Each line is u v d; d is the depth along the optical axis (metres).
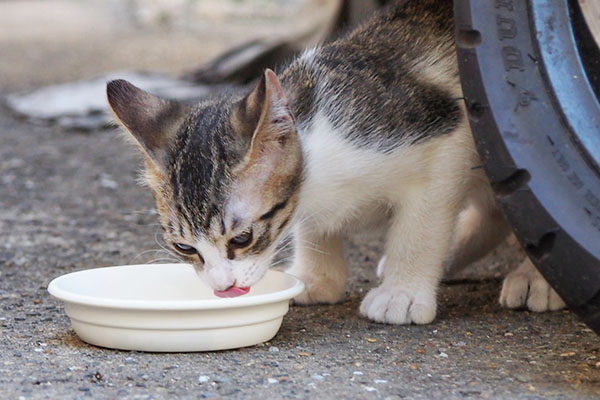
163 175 4.28
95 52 18.89
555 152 3.71
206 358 3.97
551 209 3.60
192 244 4.23
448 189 4.71
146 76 12.53
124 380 3.65
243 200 4.10
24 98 12.57
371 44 5.02
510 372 3.81
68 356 3.98
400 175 4.64
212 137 4.20
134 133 4.38
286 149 4.22
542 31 3.87
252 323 4.09
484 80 3.83
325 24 11.33
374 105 4.59
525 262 5.18
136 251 6.46
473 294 5.41
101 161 9.62
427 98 4.68
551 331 4.48
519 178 3.71
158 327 3.96
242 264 4.20
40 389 3.53
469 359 4.02
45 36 22.34
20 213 7.59
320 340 4.34
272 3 25.66
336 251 5.16
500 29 3.88
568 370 3.83
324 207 4.63
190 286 4.67
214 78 12.05
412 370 3.85
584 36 4.32
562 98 3.78
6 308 4.88
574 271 3.56
